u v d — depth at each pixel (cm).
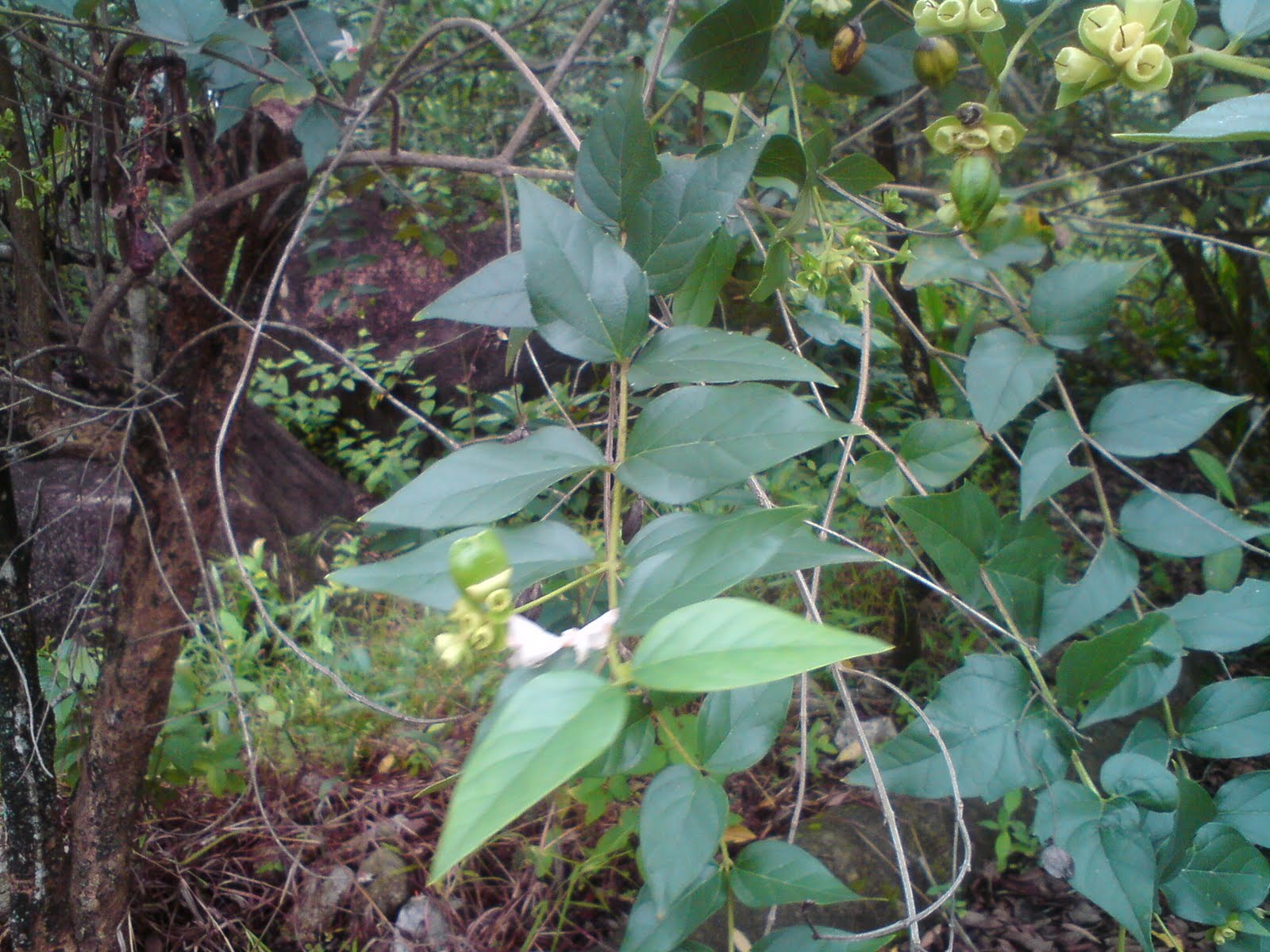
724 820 69
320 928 224
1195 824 93
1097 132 289
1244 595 103
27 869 161
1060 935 238
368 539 397
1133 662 99
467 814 37
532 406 200
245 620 321
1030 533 108
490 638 56
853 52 127
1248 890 93
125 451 175
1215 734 101
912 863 244
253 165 167
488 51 271
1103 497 108
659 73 128
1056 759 99
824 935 78
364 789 264
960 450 116
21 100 176
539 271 74
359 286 354
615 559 66
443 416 462
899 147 289
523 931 225
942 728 100
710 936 209
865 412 318
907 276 125
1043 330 112
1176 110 270
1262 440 397
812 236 157
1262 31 84
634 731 71
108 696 179
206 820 250
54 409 178
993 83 102
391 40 292
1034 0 105
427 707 288
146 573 177
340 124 158
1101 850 91
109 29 126
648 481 66
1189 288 414
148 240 158
